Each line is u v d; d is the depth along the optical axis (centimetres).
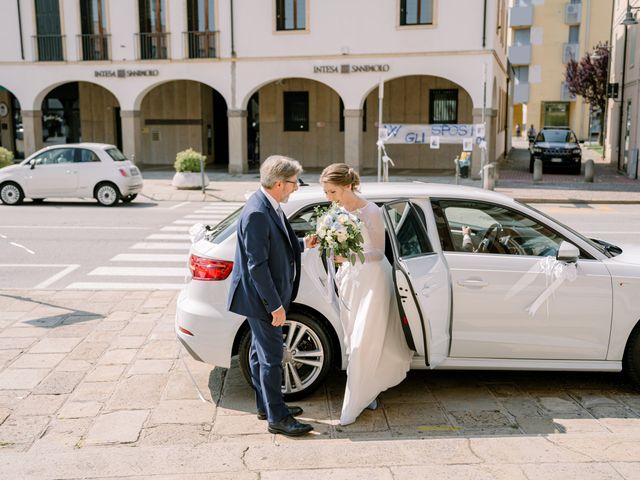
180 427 471
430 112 2941
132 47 2762
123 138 2834
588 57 4300
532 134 4791
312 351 510
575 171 2762
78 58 2808
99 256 1127
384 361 480
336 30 2570
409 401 516
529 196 1977
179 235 1341
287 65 2644
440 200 532
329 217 445
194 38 2716
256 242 414
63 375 569
